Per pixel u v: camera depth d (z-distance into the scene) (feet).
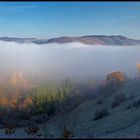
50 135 58.29
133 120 113.70
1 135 69.10
